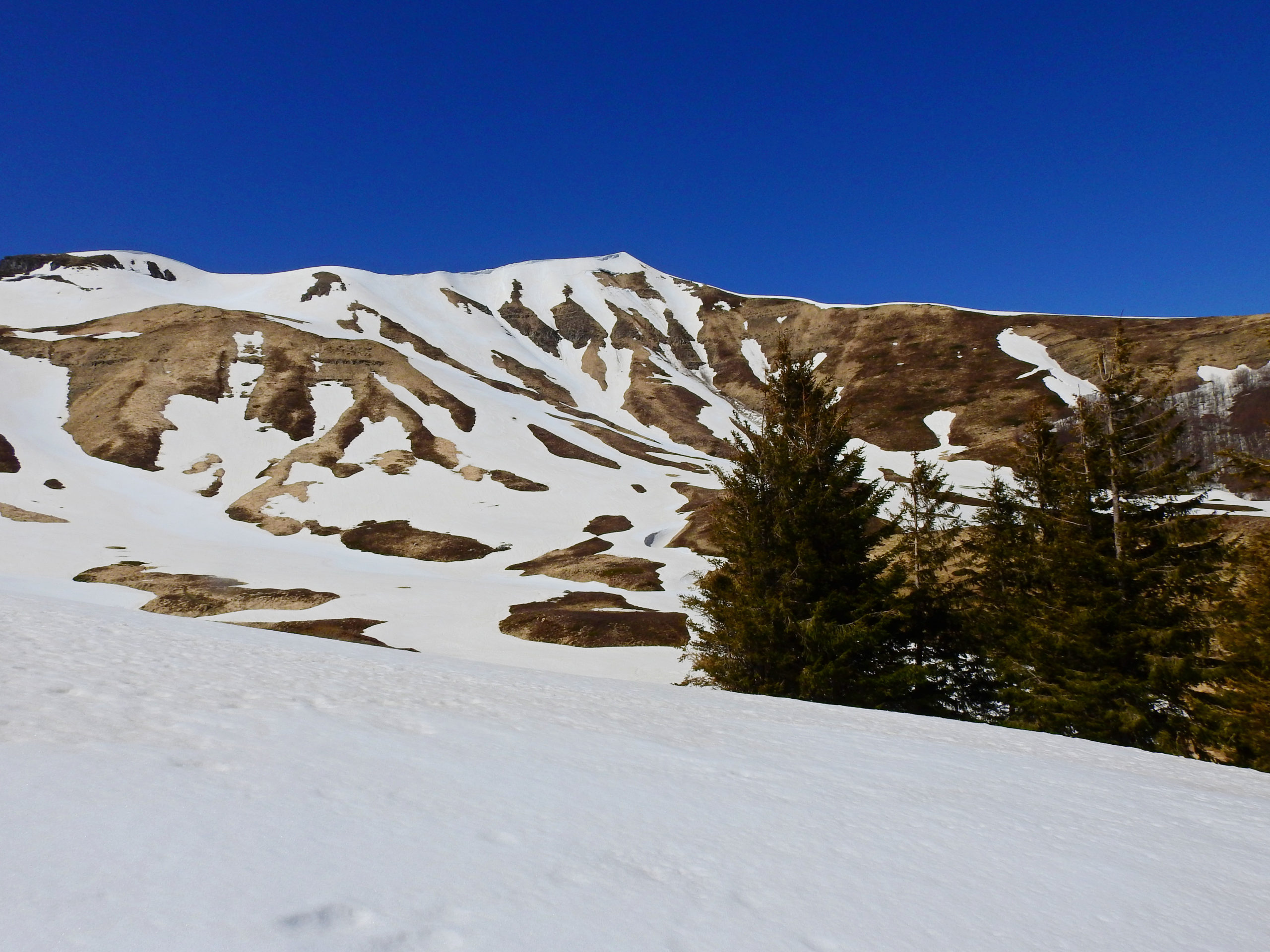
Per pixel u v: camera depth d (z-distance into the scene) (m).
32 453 85.00
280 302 169.50
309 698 7.83
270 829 3.47
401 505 80.12
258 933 2.42
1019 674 23.83
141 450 90.44
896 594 25.95
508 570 63.72
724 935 2.99
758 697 15.37
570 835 4.04
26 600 17.41
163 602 44.97
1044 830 5.61
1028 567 26.84
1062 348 134.25
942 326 159.50
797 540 21.95
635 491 87.06
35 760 4.19
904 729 11.77
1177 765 11.08
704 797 5.36
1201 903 4.23
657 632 40.50
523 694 10.66
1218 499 66.44
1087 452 24.22
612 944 2.75
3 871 2.68
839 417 24.17
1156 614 21.94
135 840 3.13
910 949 3.10
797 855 4.24
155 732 5.33
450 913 2.83
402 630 40.78
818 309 188.00
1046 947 3.31
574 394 150.00
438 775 4.99
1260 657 20.88
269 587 50.03
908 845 4.75
